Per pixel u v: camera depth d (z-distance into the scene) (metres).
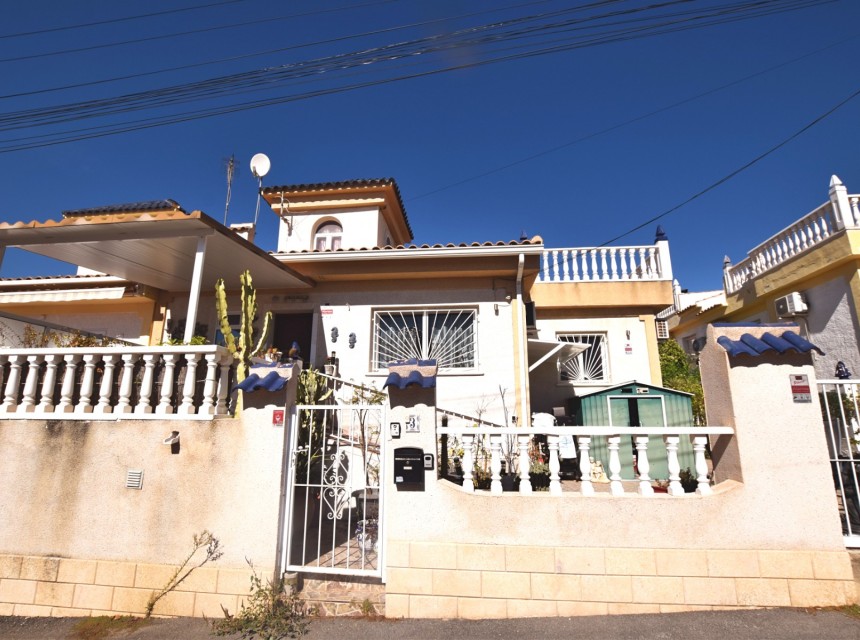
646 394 8.50
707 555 4.03
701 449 4.30
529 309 9.46
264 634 3.89
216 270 8.20
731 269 12.89
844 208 8.53
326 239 13.25
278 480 4.39
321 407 4.64
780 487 4.09
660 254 11.76
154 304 9.80
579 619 3.95
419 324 9.14
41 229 6.25
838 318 8.84
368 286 9.22
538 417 8.39
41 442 4.82
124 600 4.36
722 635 3.65
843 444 5.10
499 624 3.95
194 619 4.23
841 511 5.02
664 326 13.86
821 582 3.95
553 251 12.05
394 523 4.25
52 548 4.57
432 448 4.30
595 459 8.35
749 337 4.38
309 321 9.56
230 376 5.14
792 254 10.03
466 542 4.16
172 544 4.43
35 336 6.59
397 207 14.39
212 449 4.56
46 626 4.26
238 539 4.35
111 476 4.65
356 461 6.96
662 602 3.99
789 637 3.60
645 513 4.13
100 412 4.84
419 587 4.12
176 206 11.72
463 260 8.70
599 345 11.72
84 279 9.76
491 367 8.59
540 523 4.15
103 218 6.12
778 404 4.23
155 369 5.10
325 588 4.32
